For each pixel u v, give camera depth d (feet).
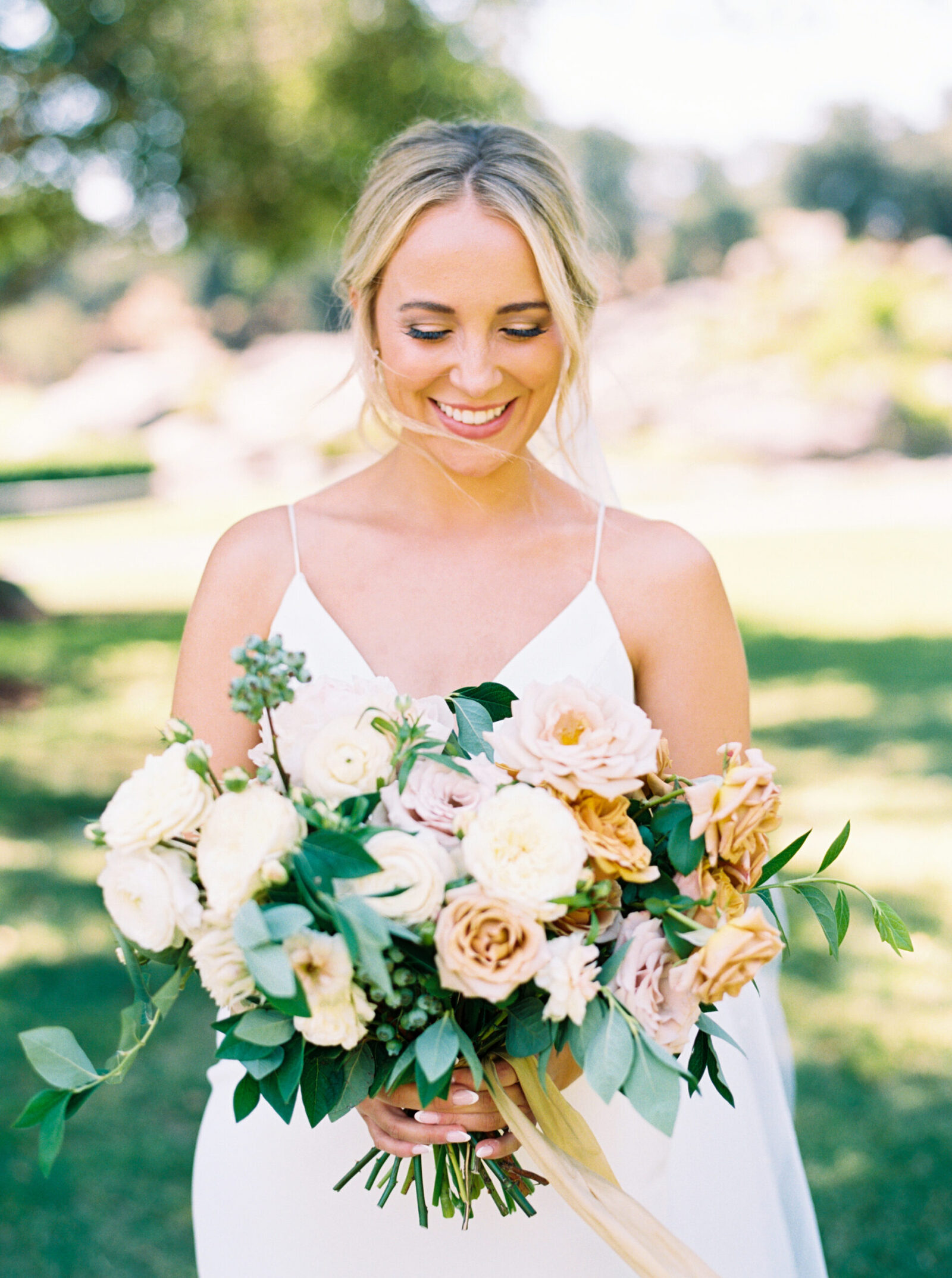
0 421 81.56
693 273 87.71
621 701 4.55
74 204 28.96
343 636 6.17
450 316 5.65
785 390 64.59
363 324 6.15
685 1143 6.16
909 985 14.14
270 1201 6.02
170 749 4.39
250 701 4.27
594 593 6.18
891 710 27.30
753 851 4.73
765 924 4.27
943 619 37.29
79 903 16.90
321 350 71.92
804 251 66.80
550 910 4.21
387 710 4.73
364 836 4.22
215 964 4.21
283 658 4.31
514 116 28.48
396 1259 5.93
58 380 96.43
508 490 6.34
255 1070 4.37
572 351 6.08
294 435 69.56
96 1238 9.95
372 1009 4.29
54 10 25.98
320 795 4.44
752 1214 6.20
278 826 4.13
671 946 4.50
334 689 4.88
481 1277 5.90
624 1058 4.28
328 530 6.42
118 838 4.22
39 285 38.17
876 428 63.98
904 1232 9.86
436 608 6.23
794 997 13.93
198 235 29.68
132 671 32.78
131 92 26.84
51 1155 4.21
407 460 6.41
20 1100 11.87
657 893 4.63
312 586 6.31
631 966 4.42
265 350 78.89
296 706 4.76
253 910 3.98
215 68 26.55
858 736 25.34
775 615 38.29
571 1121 4.91
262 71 26.50
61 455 75.82
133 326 87.45
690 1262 4.70
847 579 43.27
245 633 6.29
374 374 6.16
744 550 48.57
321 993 4.11
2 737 26.45
